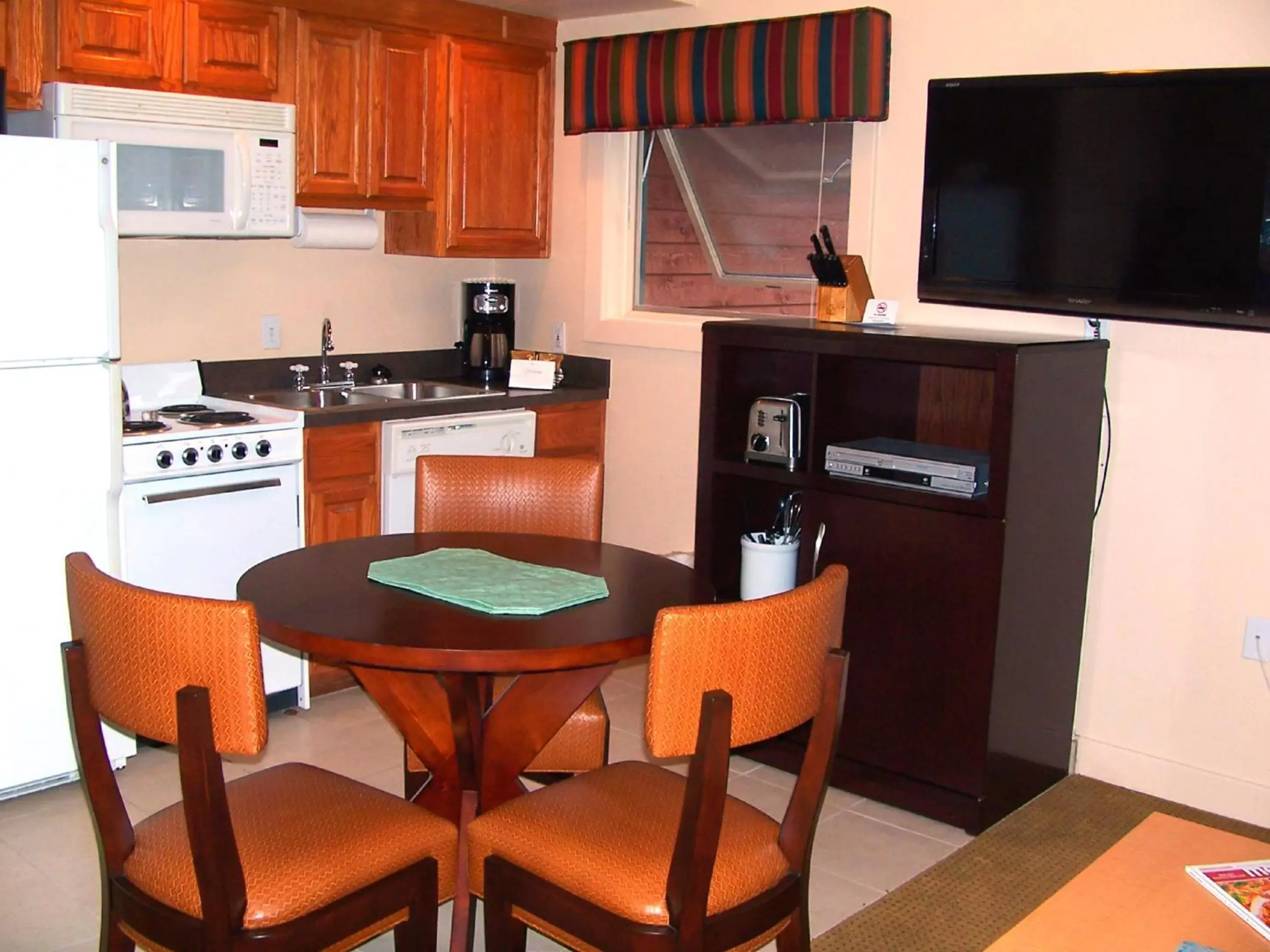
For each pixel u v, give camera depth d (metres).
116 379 3.11
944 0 3.50
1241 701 3.21
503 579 2.36
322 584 2.33
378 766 3.41
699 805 1.78
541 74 4.48
